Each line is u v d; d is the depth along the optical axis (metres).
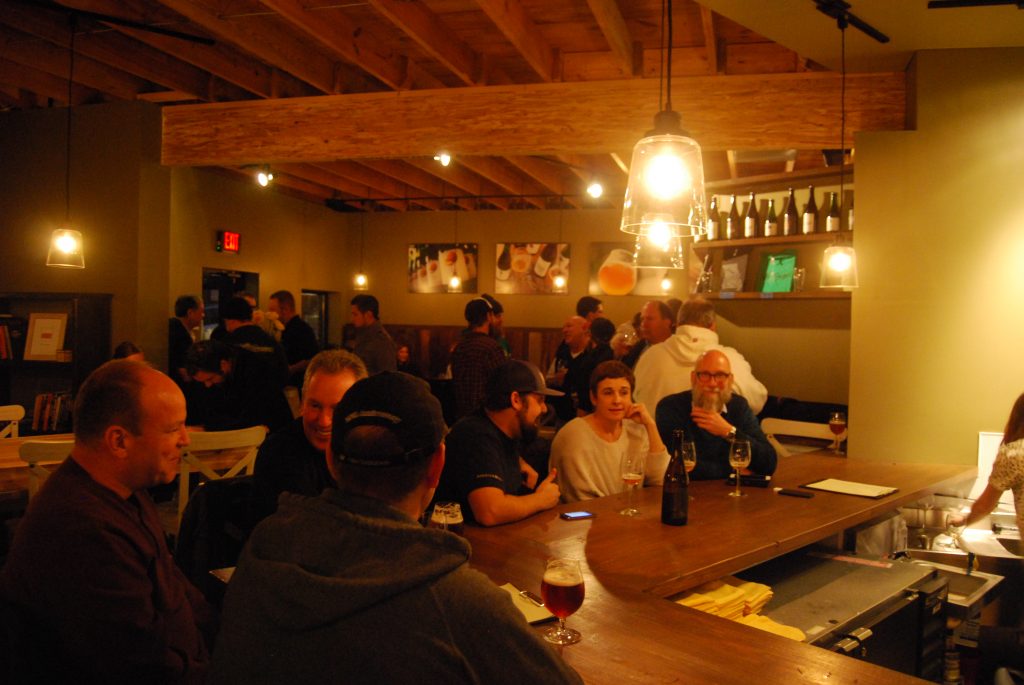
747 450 2.82
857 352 3.93
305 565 0.96
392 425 1.04
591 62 5.07
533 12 4.38
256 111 5.59
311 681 0.88
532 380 2.55
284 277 9.43
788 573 2.43
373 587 0.89
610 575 1.91
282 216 9.38
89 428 1.56
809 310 4.86
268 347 4.16
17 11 4.40
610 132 4.83
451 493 2.47
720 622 1.64
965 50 3.70
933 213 3.77
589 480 2.98
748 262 5.17
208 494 2.17
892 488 3.04
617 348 5.81
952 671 2.42
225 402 4.00
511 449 2.60
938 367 3.78
